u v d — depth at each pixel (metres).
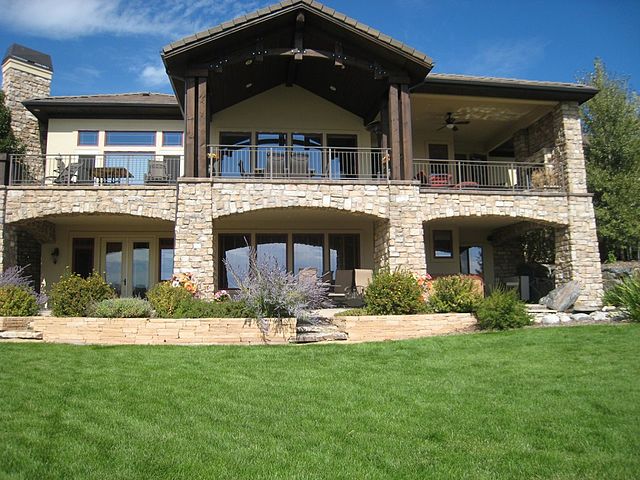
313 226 18.05
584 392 6.69
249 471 4.50
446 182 17.66
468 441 5.27
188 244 13.72
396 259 14.54
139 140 18.38
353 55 15.05
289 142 17.91
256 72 16.34
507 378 7.46
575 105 17.19
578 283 15.33
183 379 7.32
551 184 17.14
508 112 18.09
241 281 11.78
